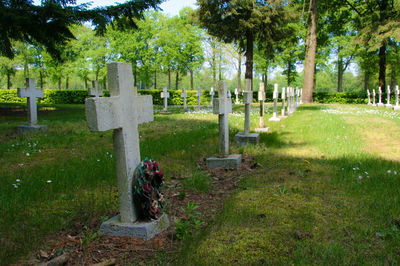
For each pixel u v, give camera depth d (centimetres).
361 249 246
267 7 1986
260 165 538
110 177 452
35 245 263
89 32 3762
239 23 2036
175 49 3662
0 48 1048
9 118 1365
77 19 1041
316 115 1382
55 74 3494
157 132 948
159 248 261
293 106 1828
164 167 520
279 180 438
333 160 543
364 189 385
